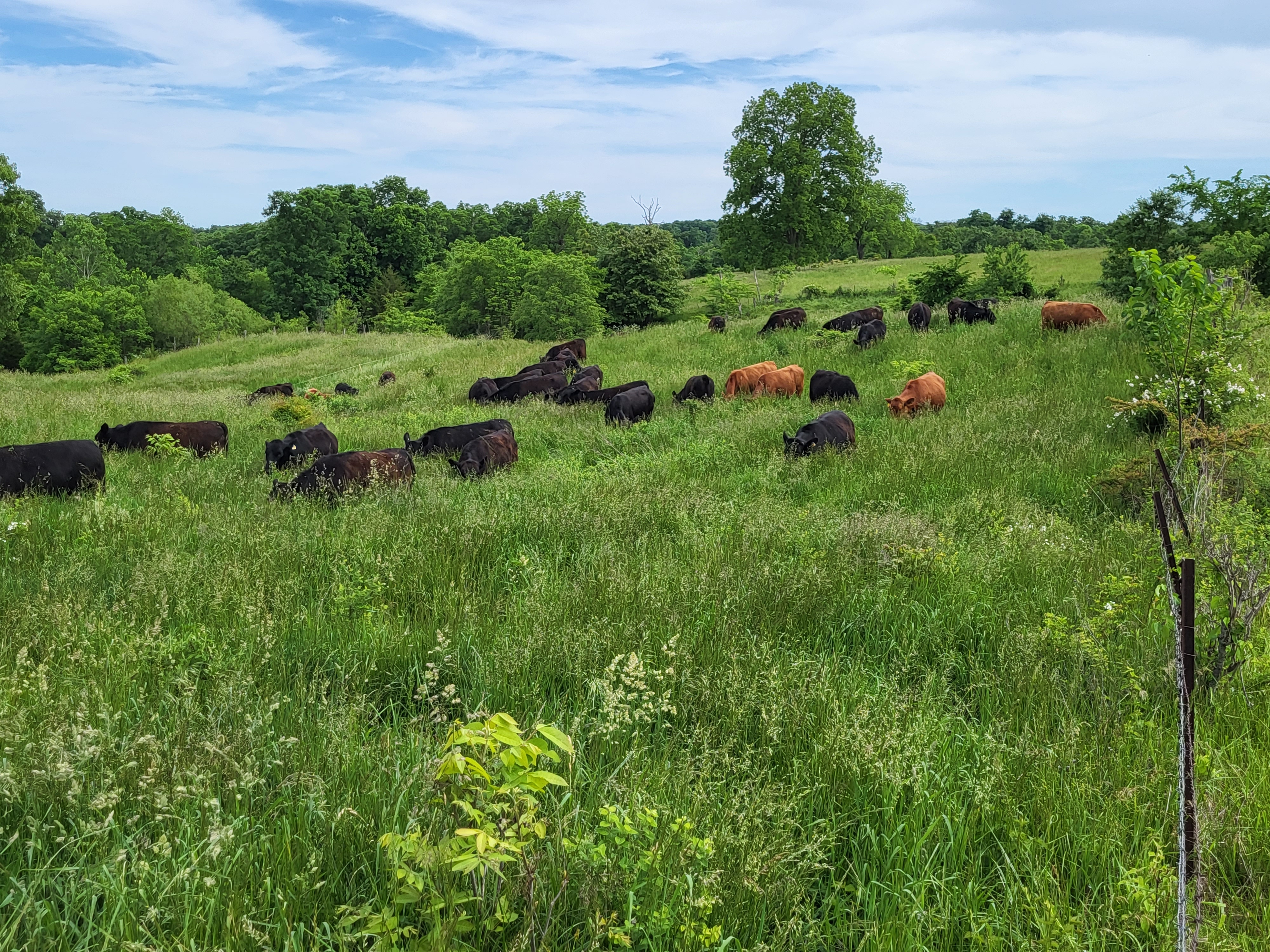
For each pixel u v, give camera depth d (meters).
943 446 10.61
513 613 5.50
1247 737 3.83
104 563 6.51
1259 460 6.80
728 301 44.97
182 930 2.57
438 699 4.33
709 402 16.64
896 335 21.75
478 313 55.84
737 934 2.81
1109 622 4.95
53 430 14.80
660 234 57.28
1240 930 2.82
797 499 9.35
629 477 10.04
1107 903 2.89
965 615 5.44
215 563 6.27
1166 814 3.28
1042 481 9.03
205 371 35.41
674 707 3.99
